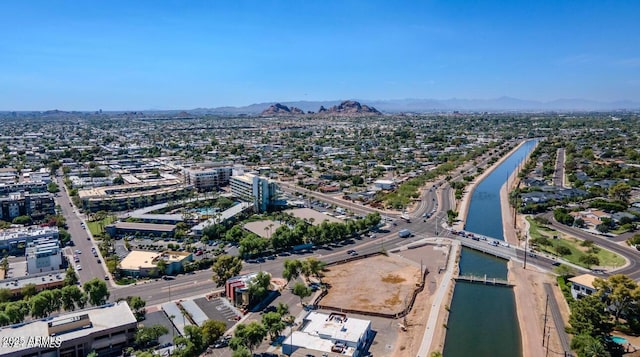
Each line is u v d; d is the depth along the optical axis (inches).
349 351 6476.4
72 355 6382.9
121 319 6929.1
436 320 7780.5
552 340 7101.4
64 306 7573.8
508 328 7642.7
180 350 6279.5
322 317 7485.2
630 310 7426.2
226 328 7347.4
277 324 6860.2
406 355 6683.1
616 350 6579.7
